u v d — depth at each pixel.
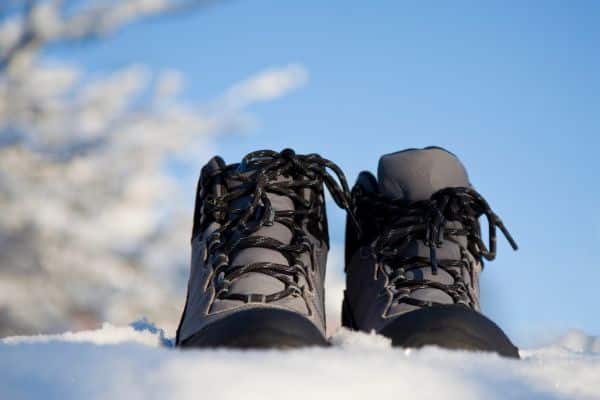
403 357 0.97
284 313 1.04
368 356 0.93
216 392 0.79
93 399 0.79
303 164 1.37
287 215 1.32
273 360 0.88
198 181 1.45
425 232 1.33
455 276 1.28
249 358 0.89
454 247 1.33
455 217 1.34
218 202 1.34
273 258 1.25
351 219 1.47
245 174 1.36
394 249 1.33
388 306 1.24
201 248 1.31
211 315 1.16
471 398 0.85
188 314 1.23
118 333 1.37
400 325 1.13
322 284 1.34
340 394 0.81
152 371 0.83
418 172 1.39
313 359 0.90
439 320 1.10
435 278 1.28
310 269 1.28
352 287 1.41
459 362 0.97
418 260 1.31
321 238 1.37
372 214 1.41
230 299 1.17
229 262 1.25
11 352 0.92
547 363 1.02
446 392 0.85
